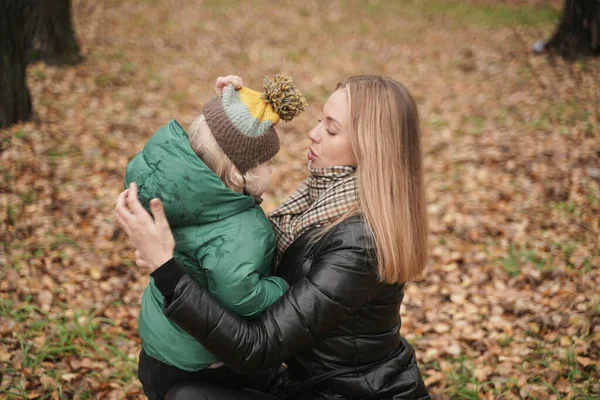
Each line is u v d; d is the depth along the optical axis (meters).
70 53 8.40
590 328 3.34
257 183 1.68
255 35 11.32
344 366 1.79
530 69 8.86
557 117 6.87
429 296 3.86
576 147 5.96
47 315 3.37
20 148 5.42
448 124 7.02
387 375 1.81
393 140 1.67
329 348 1.77
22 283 3.61
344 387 1.78
